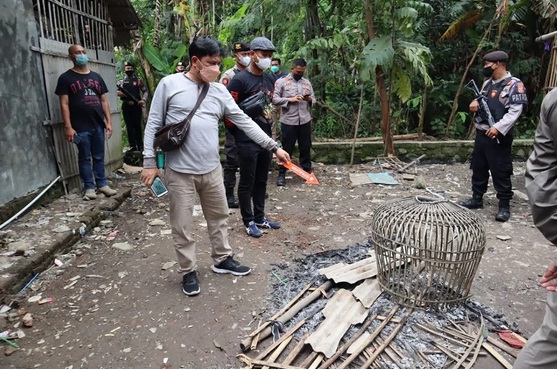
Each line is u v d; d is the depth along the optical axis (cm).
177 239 303
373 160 720
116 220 461
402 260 304
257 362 235
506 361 236
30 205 443
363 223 449
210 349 252
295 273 337
